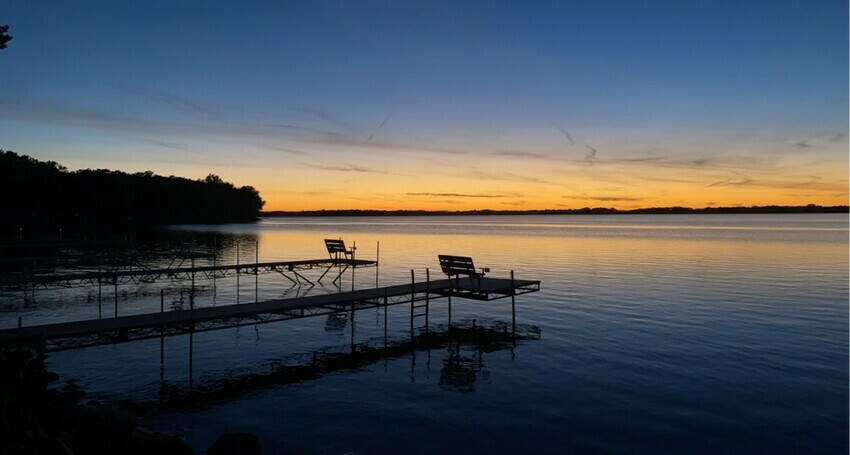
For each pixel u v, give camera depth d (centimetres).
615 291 2777
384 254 5200
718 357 1551
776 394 1257
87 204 10131
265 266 3128
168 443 855
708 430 1064
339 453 969
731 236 8619
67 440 918
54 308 2428
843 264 4031
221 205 14938
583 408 1181
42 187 9206
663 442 1013
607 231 11094
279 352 1666
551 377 1398
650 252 5288
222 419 1133
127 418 925
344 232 10588
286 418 1136
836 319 2056
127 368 1483
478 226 15725
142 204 12056
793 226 14025
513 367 1493
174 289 3055
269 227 13588
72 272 3603
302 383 1371
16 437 852
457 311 2320
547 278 3288
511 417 1134
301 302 1805
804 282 3070
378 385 1352
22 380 1202
